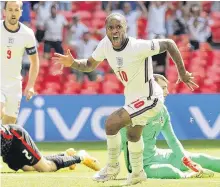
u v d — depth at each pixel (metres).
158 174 15.95
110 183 14.77
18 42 18.70
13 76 18.88
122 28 13.58
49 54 35.34
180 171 16.02
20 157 16.20
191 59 35.94
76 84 34.44
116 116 13.85
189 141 29.02
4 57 18.72
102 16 37.28
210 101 29.92
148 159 16.31
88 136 29.92
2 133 15.60
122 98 29.88
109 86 34.41
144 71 13.96
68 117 29.84
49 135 29.78
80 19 37.09
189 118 29.81
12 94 18.89
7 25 18.59
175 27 36.41
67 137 29.86
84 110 29.94
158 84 15.94
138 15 36.59
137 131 14.15
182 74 14.24
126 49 13.75
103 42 14.20
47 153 24.64
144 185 14.26
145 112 13.87
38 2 35.84
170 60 34.44
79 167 18.48
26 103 29.64
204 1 37.09
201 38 36.56
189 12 36.66
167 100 29.73
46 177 15.73
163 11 36.34
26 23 35.78
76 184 14.52
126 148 15.88
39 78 34.69
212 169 17.03
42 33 35.41
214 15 37.06
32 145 16.30
